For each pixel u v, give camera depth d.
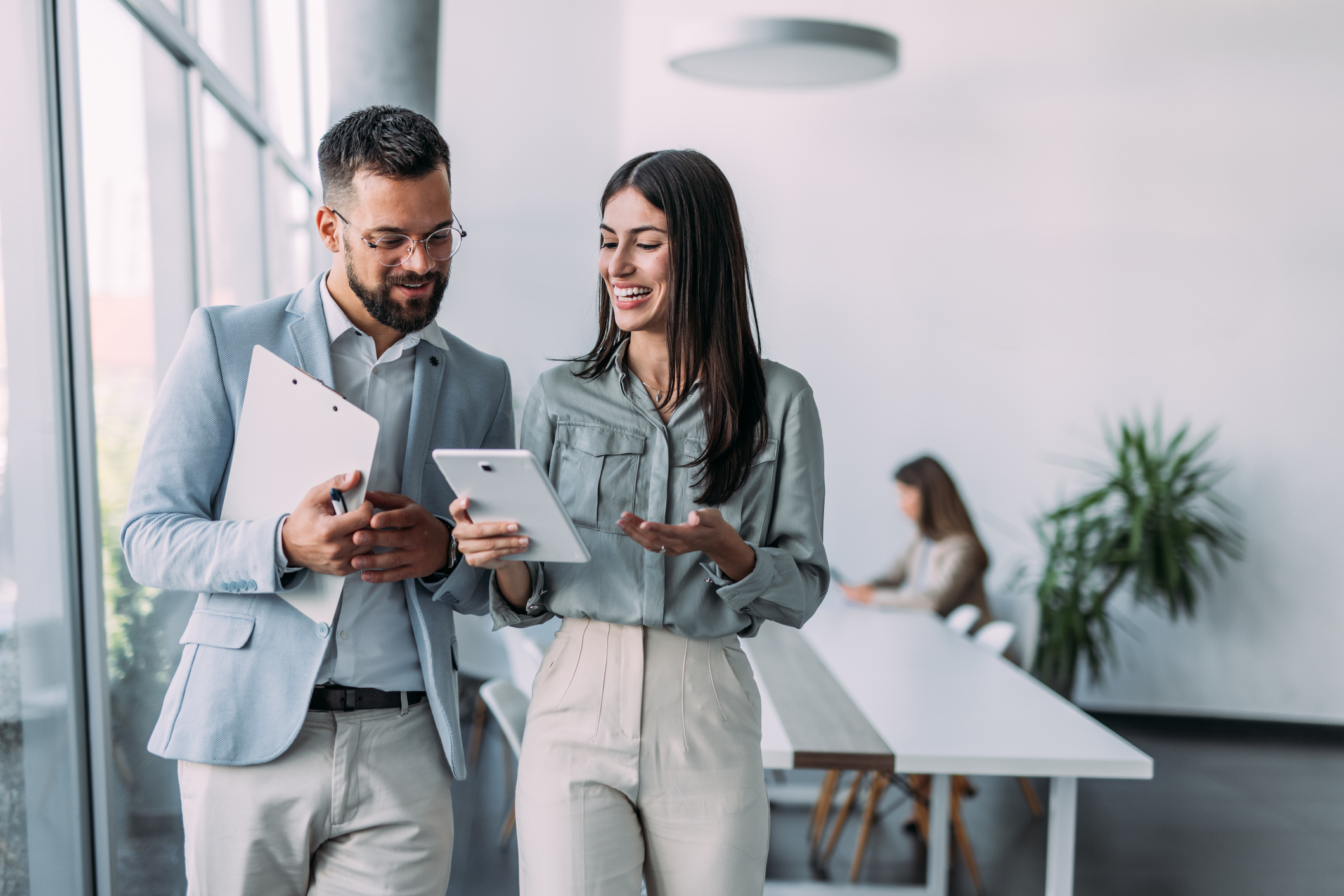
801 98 5.66
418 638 1.56
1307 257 5.38
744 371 1.58
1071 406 5.59
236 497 1.44
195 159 2.80
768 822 1.60
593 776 1.52
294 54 4.49
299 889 1.57
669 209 1.50
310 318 1.54
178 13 2.78
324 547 1.33
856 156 5.65
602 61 5.85
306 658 1.47
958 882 3.51
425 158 1.40
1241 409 5.45
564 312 5.91
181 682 1.49
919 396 5.69
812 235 5.68
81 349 2.01
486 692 2.79
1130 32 5.44
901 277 5.66
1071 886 2.46
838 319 5.70
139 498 1.45
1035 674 5.25
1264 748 5.20
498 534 1.34
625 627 1.55
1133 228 5.50
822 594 1.68
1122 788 4.54
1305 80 5.34
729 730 1.55
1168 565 5.13
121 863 2.28
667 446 1.59
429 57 3.73
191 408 1.47
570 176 5.88
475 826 3.86
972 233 5.61
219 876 1.49
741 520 1.61
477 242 5.88
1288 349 5.41
